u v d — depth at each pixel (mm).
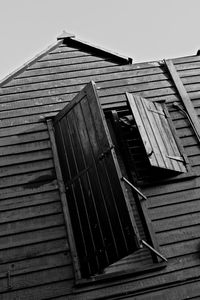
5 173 5340
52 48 6820
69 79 6441
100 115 4672
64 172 5293
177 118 6039
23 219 4977
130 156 5484
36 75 6438
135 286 4516
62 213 5055
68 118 5453
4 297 4406
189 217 5027
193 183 5332
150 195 5156
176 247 4789
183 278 4574
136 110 5445
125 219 4027
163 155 5242
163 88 6422
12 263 4648
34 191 5211
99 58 6836
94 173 4648
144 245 4719
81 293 4473
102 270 4656
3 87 6223
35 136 5734
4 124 5805
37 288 4496
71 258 4703
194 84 6496
